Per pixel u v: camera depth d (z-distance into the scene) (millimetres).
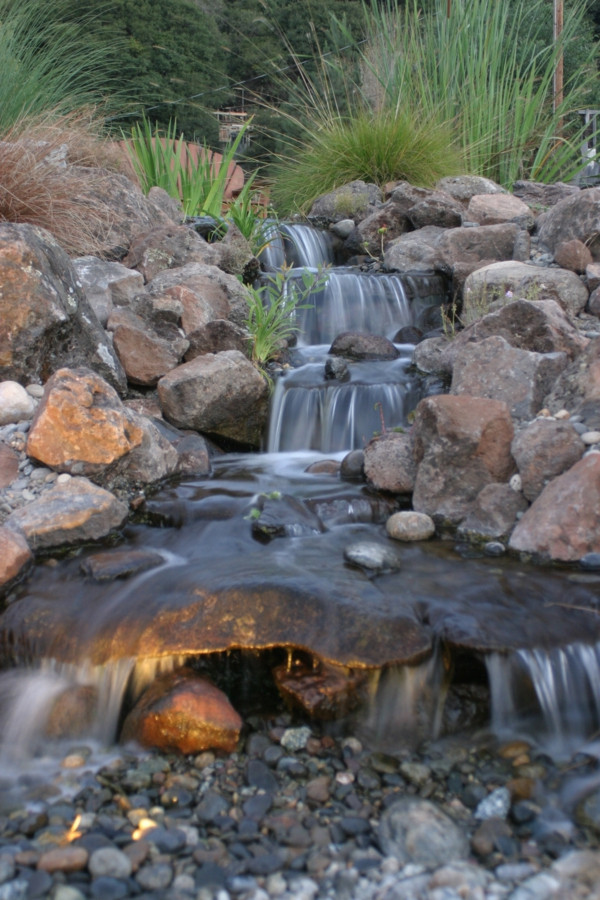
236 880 2316
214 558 3555
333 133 9406
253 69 22031
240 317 5941
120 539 3840
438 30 10094
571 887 2254
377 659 2906
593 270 5684
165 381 4930
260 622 3043
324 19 20422
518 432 4121
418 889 2260
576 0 10508
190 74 18406
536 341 4770
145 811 2604
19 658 3211
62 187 6102
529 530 3598
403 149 8953
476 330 5008
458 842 2441
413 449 4219
